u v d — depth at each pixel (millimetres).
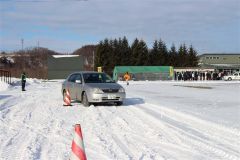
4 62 106000
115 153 7836
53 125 11586
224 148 8273
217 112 14570
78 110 15891
